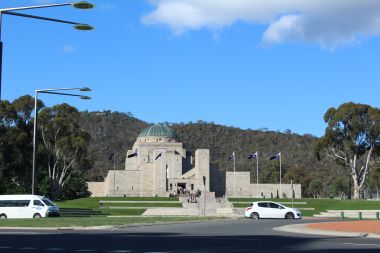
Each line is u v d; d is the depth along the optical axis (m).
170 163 132.75
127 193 131.25
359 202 99.44
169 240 26.16
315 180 171.12
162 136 147.00
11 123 95.06
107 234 30.19
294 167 183.62
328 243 25.05
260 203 57.16
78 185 128.38
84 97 53.12
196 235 30.02
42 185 104.00
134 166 145.00
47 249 21.17
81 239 26.31
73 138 102.75
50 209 54.09
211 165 133.00
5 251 20.30
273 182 178.00
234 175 133.62
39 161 98.12
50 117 101.88
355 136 112.88
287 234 31.53
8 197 53.97
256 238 28.08
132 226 38.94
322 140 114.62
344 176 179.50
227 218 56.41
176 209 86.81
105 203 98.81
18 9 24.31
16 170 94.31
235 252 20.62
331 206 96.62
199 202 106.44
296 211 56.97
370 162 129.88
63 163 107.69
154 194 130.25
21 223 38.19
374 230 33.69
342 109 112.12
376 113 111.00
